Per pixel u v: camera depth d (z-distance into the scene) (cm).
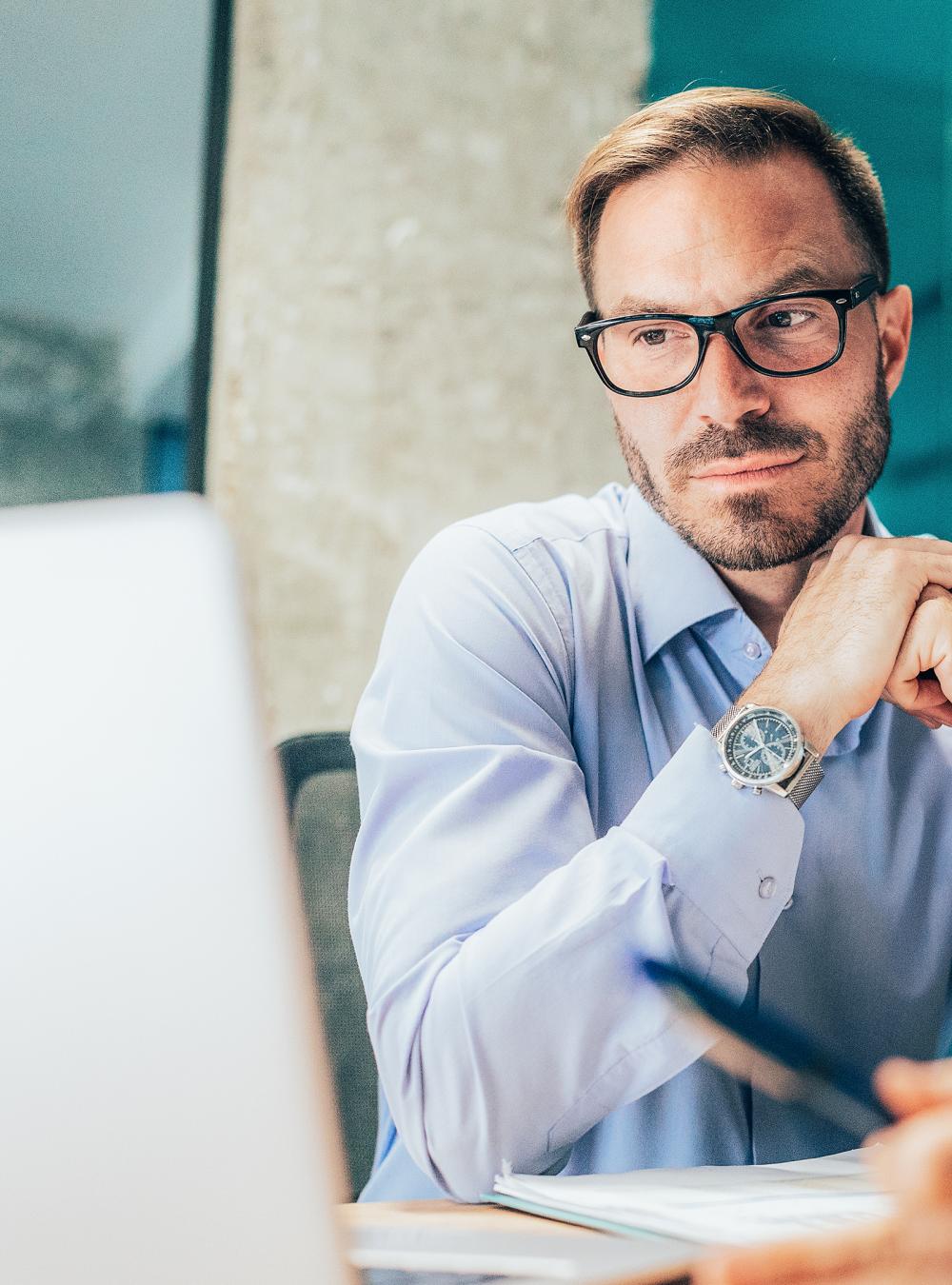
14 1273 32
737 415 100
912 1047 98
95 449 235
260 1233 33
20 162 225
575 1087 69
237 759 35
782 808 77
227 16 214
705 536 103
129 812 34
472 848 82
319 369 207
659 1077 68
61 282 230
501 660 99
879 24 207
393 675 100
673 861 74
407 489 207
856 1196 51
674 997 61
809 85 209
